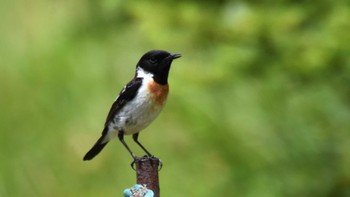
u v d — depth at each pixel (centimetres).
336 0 1051
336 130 1127
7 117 1523
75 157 1456
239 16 1016
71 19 1580
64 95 1566
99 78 1573
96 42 1549
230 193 1241
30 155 1471
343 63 1033
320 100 1122
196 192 1327
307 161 1148
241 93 1204
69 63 1605
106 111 1526
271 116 1168
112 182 1420
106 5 1176
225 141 1207
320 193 1134
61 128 1514
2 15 1698
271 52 1051
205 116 1239
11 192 1424
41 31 1664
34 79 1603
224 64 1030
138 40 1424
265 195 1174
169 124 1432
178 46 1085
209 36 1050
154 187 664
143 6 1064
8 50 1647
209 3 1100
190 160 1372
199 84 1047
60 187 1425
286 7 1036
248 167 1189
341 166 1112
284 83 1098
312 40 1020
